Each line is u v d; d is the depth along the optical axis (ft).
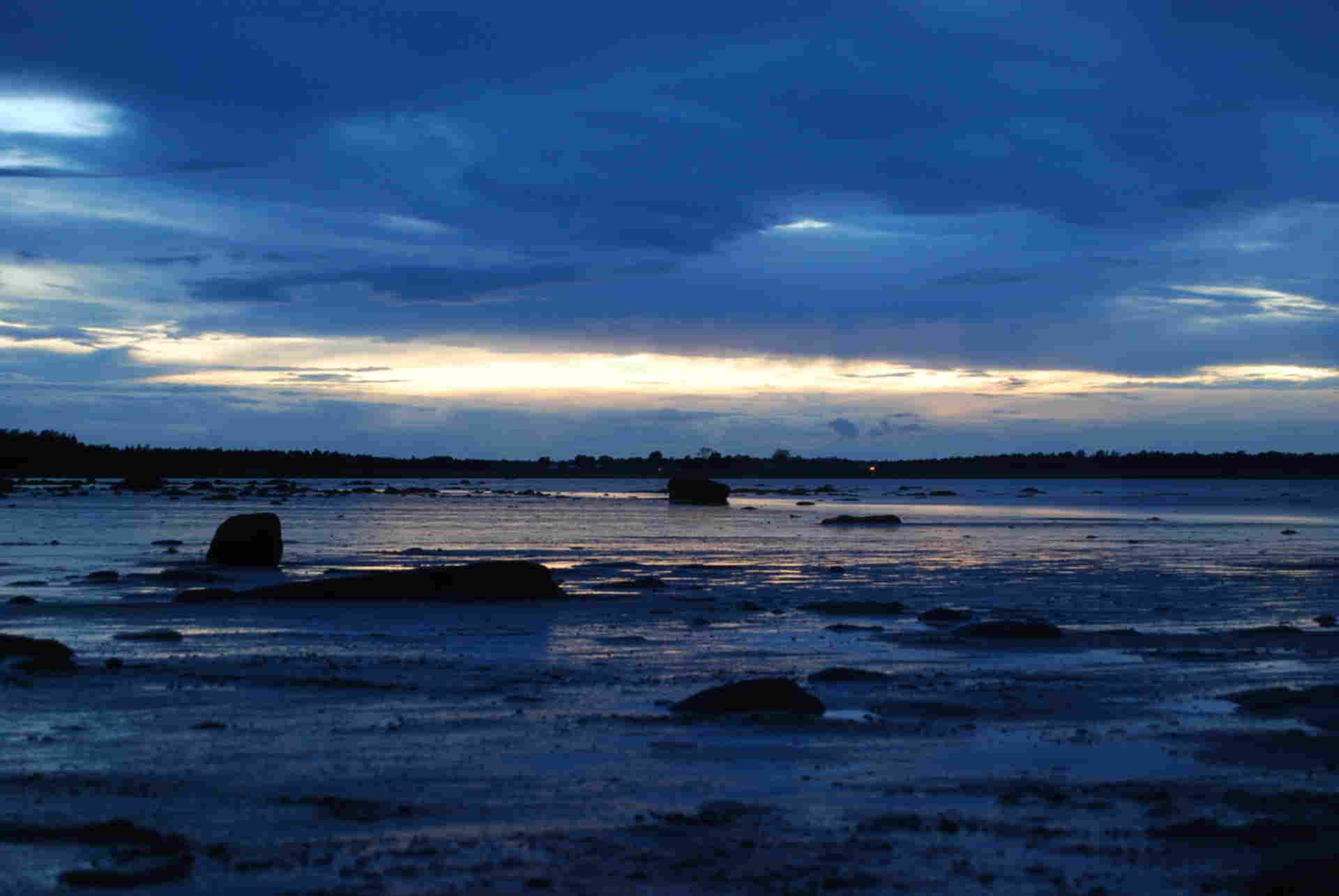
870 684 55.31
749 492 489.67
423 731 43.19
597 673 58.18
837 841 30.42
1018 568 126.82
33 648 57.21
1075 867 28.60
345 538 168.86
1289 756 41.32
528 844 29.71
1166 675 59.11
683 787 35.78
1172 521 253.24
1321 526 229.25
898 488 597.52
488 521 225.56
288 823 31.24
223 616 78.28
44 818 31.30
